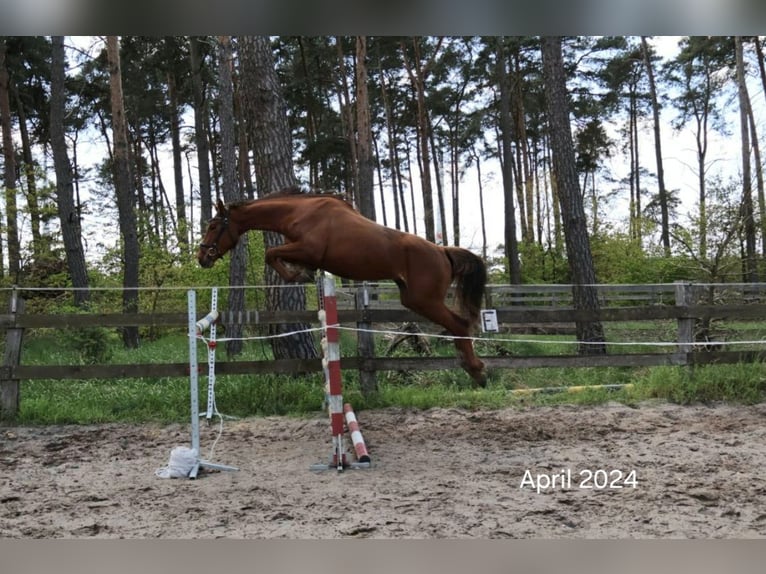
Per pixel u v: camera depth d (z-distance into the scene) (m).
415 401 6.89
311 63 26.86
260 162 7.97
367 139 18.17
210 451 5.41
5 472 4.82
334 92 29.06
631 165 37.47
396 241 5.60
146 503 4.01
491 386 7.65
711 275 10.70
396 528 3.46
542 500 3.93
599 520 3.54
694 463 4.70
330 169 30.59
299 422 6.37
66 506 3.95
